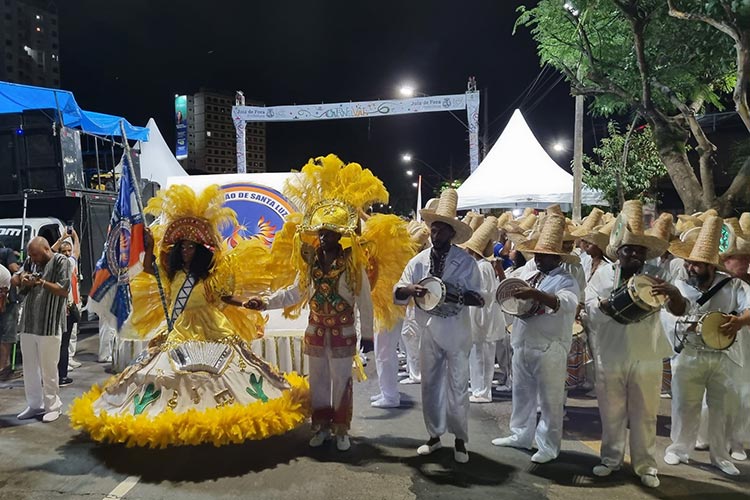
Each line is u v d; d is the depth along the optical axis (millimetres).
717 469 4359
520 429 4789
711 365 4277
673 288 3816
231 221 5262
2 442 4824
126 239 4816
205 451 4645
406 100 17422
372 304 4754
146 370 4684
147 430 4242
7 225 9203
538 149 13812
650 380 4055
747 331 4355
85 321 10539
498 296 4461
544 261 4441
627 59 8570
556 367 4410
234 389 4688
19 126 9867
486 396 6242
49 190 9875
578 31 8508
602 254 5625
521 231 7188
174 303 4949
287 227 5020
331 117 18062
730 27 6289
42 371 5402
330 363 4660
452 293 4348
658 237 4020
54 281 5414
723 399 4285
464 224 4383
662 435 5145
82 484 4039
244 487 4012
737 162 15188
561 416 4492
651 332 4016
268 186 6734
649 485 4043
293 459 4512
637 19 7352
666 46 8297
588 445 4895
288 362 6113
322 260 4629
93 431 4430
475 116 17000
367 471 4297
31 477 4152
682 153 7629
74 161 10211
